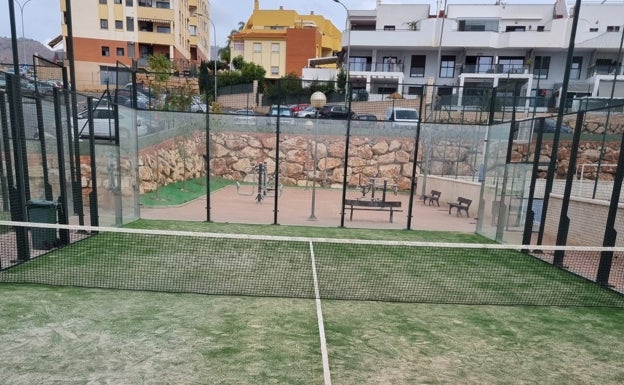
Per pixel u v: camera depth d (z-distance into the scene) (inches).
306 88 757.9
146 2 1673.2
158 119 496.4
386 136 630.5
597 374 134.4
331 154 730.8
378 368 130.9
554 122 402.6
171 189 532.7
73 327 149.9
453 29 1385.3
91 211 293.3
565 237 267.0
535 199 330.0
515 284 228.2
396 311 179.8
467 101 640.4
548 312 187.3
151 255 248.8
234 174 710.5
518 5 1519.4
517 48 1385.3
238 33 2192.4
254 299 185.3
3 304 167.8
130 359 129.8
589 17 1509.6
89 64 1594.5
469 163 641.0
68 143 280.4
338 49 2437.3
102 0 1594.5
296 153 727.7
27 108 281.6
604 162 465.4
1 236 269.4
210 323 157.9
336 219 425.4
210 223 367.6
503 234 334.3
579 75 1398.9
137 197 372.5
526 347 150.9
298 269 235.8
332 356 136.8
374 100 862.5
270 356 134.6
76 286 192.1
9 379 117.0
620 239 287.9
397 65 1441.9
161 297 182.7
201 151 636.7
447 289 213.9
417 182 710.5
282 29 2144.4
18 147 217.3
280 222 391.2
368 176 731.4
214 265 235.3
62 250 252.2
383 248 299.0
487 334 160.6
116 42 1638.8
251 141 714.8
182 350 136.4
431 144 648.4
